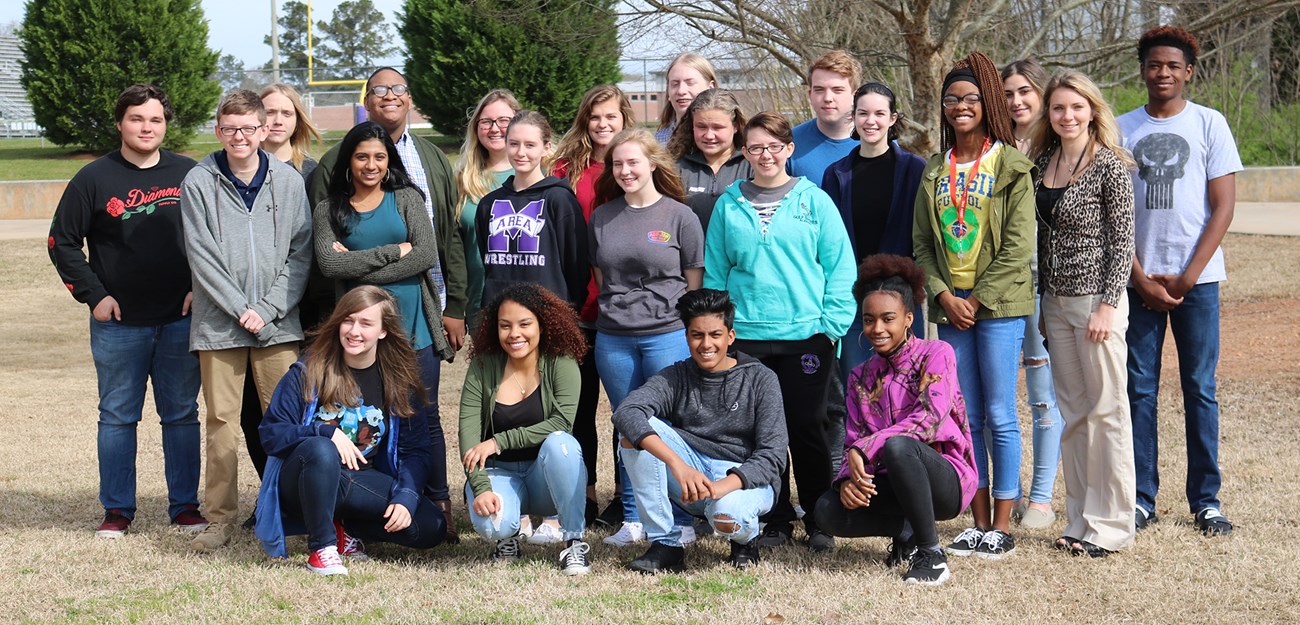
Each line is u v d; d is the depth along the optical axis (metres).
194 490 5.53
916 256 4.92
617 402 5.12
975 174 4.73
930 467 4.31
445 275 5.67
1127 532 4.71
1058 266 4.74
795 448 5.05
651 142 5.01
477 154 5.83
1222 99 20.89
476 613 4.11
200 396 10.06
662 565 4.59
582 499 4.64
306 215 5.29
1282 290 12.17
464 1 23.64
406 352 4.89
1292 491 5.53
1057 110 4.71
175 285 5.38
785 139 4.89
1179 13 8.94
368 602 4.25
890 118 5.15
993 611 4.04
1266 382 8.34
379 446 4.87
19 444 7.75
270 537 4.70
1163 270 5.06
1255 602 4.07
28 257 18.02
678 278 5.07
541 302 4.78
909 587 4.30
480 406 4.88
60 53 28.70
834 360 5.11
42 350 12.80
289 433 4.63
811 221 4.92
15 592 4.39
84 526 5.51
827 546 4.91
